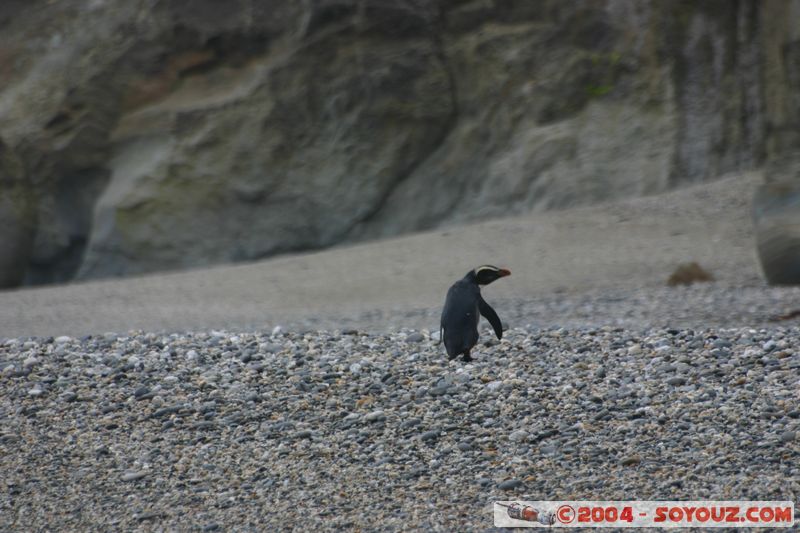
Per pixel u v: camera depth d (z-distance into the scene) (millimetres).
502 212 115375
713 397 29875
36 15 141000
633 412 29172
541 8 126250
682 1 118812
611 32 122250
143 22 132375
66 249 125500
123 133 127188
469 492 25141
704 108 114125
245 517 24688
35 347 40594
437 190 120250
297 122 124375
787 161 72125
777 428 27031
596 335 38875
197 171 122688
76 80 130750
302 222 120875
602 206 103188
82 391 34156
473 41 126812
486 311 31578
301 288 80250
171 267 119938
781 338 36375
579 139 116562
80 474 27859
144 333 43969
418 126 123125
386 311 63375
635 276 74188
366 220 120750
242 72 129500
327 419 30656
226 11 130875
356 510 24594
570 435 27969
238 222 121562
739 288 64375
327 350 38469
